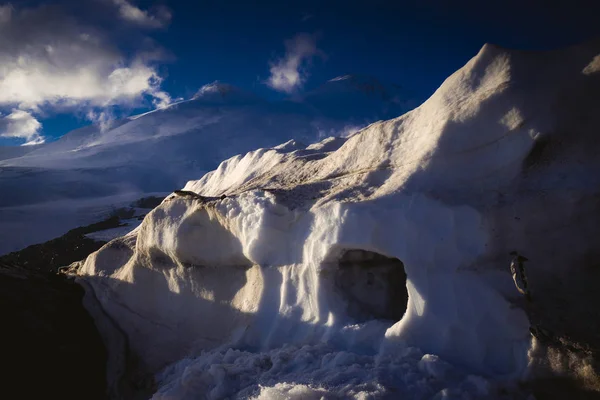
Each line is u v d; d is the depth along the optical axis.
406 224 5.08
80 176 79.38
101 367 7.15
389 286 5.77
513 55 5.71
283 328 5.63
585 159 4.83
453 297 4.67
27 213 45.06
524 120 5.10
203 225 7.00
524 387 4.00
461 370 4.21
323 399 3.87
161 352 7.07
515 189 4.99
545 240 4.73
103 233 17.06
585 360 3.90
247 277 6.57
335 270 5.66
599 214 4.58
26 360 6.37
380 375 4.16
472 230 4.85
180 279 7.33
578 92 5.17
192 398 4.75
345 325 5.20
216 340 6.50
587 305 4.29
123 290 8.04
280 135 162.00
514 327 4.37
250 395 4.40
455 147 5.45
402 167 5.89
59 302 7.99
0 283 7.77
